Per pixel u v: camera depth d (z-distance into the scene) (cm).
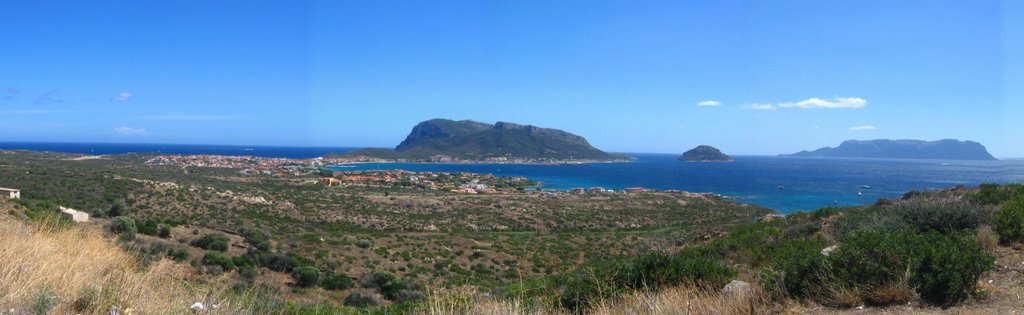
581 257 3023
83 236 824
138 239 1550
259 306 582
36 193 3416
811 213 1970
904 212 1079
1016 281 608
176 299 507
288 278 1681
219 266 1534
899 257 551
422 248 3108
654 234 4225
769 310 555
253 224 3775
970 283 523
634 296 612
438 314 548
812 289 577
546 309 651
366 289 1773
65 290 485
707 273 666
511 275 2417
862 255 568
